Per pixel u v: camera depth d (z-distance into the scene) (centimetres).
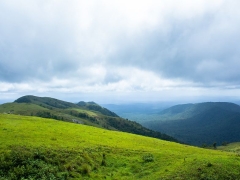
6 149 3200
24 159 2959
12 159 2917
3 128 4578
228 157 3678
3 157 2905
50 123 6181
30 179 2631
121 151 4147
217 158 3522
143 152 4241
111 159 3681
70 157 3306
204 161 3272
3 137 3847
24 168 2800
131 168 3450
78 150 3638
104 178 3025
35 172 2780
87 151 3728
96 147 4097
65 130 5462
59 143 3944
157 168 3378
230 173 2920
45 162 3038
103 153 3803
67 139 4438
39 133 4581
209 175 2825
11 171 2730
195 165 3144
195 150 5547
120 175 3184
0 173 2675
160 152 4344
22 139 3850
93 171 3167
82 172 3036
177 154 4241
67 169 3005
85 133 5531
